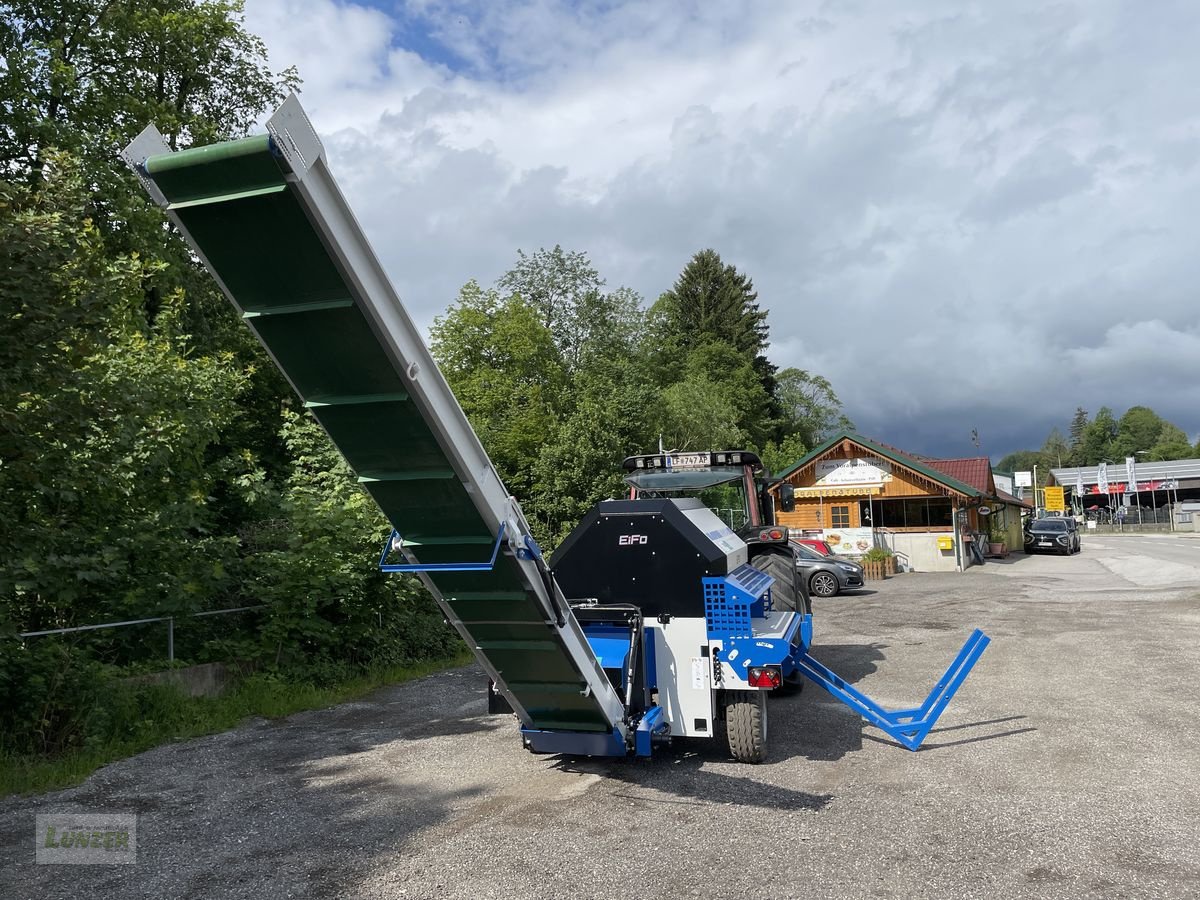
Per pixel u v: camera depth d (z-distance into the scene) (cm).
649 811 535
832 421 6775
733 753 636
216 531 1349
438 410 431
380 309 388
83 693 738
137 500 904
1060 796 548
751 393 5866
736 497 988
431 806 557
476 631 540
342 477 1150
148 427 915
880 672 1021
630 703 616
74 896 429
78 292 674
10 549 686
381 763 669
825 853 459
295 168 335
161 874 454
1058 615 1507
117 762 686
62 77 1836
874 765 629
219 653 968
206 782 626
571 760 662
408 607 1201
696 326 6606
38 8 1966
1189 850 456
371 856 471
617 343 4778
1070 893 405
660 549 631
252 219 357
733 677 613
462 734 763
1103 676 938
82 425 669
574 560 649
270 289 385
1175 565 2638
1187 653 1061
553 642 527
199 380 1107
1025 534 4116
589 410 1995
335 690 980
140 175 351
